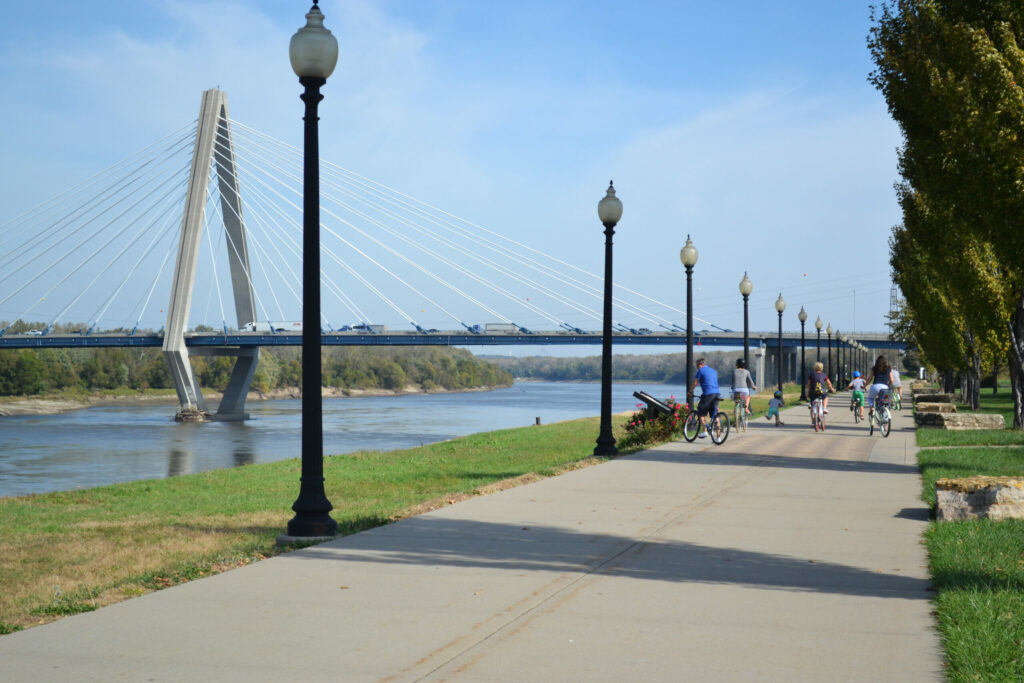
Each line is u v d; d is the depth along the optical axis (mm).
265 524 12008
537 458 22891
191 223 91500
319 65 9938
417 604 6434
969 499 9867
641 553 8211
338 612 6219
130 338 99375
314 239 9852
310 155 9992
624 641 5555
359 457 25359
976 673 4891
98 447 58625
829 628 5840
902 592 6785
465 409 111125
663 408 21906
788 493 12195
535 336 109812
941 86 15445
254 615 6156
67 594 7273
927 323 41781
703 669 5043
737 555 8117
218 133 94562
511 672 4984
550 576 7301
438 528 9555
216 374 177375
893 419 29953
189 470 43594
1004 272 23719
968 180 15625
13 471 43062
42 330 109812
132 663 5145
